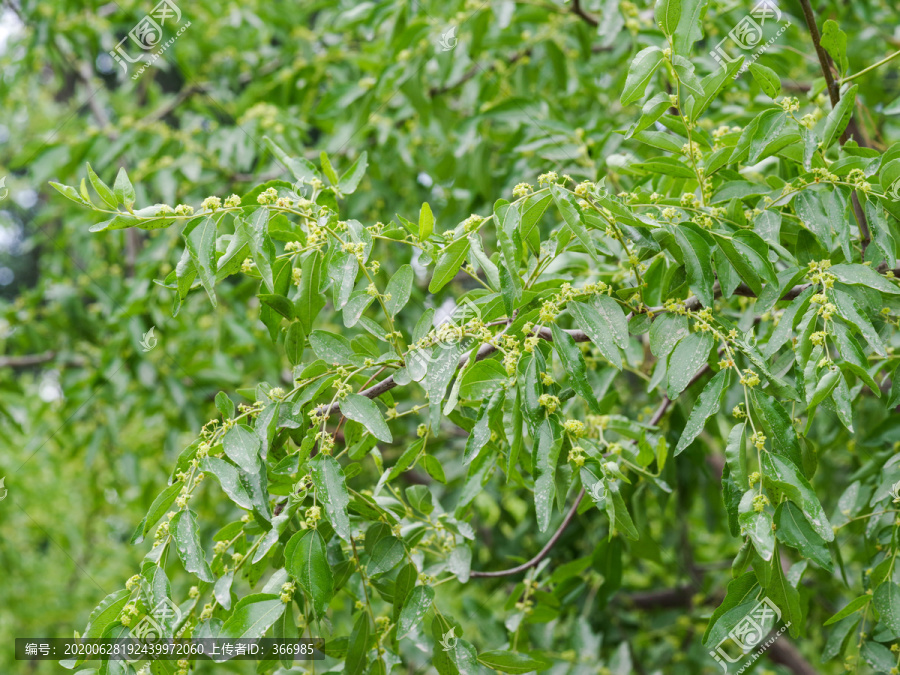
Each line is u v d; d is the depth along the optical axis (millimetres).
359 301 1440
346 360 1448
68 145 2348
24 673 3809
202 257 1399
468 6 2018
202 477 1434
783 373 1474
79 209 2881
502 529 2500
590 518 2201
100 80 3166
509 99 1955
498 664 1508
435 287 1431
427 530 1541
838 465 2336
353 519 1525
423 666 1962
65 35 2848
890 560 1514
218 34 2883
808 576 2514
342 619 2311
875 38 2484
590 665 1935
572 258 1592
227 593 1442
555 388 1445
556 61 2148
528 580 1707
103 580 3738
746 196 1506
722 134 1518
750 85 1725
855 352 1396
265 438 1430
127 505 3158
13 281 6195
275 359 2479
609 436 1723
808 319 1411
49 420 3381
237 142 2271
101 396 2520
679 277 1486
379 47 2385
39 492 3793
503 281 1405
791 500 1387
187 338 2594
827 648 1562
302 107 2645
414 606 1479
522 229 1417
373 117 2254
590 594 2148
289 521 1461
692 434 1398
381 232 1465
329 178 1507
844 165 1479
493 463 1537
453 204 2293
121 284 2600
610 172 1777
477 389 1411
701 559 3178
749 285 1446
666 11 1423
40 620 3877
